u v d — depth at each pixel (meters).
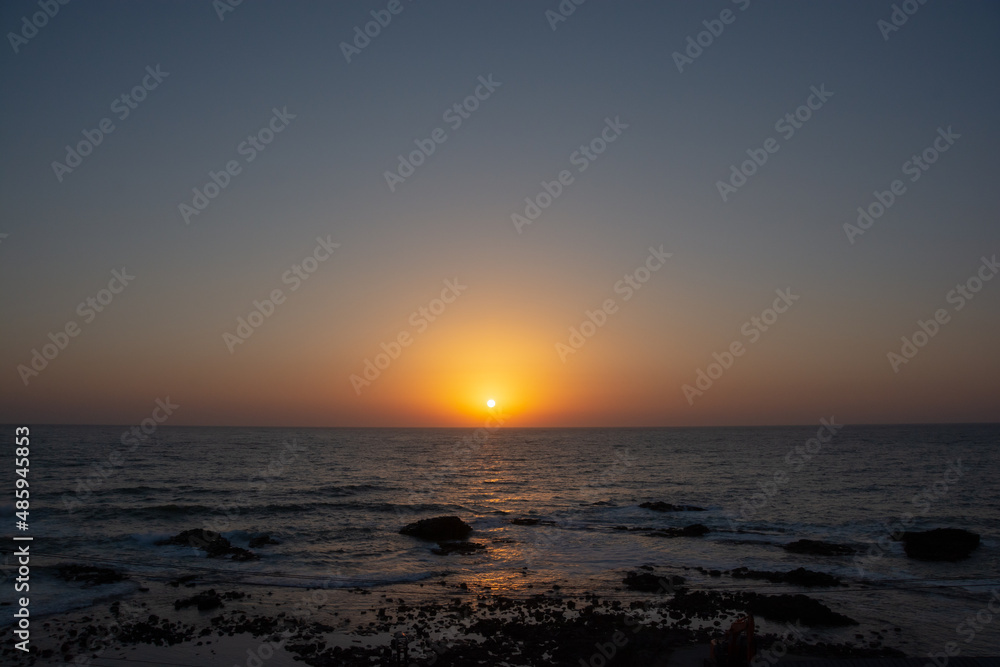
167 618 20.41
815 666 14.27
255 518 39.44
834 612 21.25
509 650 17.83
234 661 16.84
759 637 18.84
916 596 23.83
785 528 38.72
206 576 25.94
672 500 51.66
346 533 35.38
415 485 60.16
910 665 14.12
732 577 26.64
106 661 16.72
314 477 65.31
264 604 22.20
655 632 19.28
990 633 19.69
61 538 31.77
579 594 24.00
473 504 48.34
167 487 52.12
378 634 19.20
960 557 29.86
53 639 18.25
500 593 24.17
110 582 24.42
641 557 30.80
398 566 28.44
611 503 49.75
